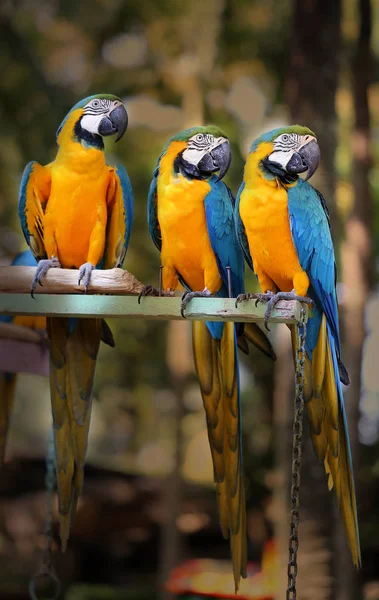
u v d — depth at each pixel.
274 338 12.10
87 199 5.23
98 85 12.07
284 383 8.02
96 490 12.29
